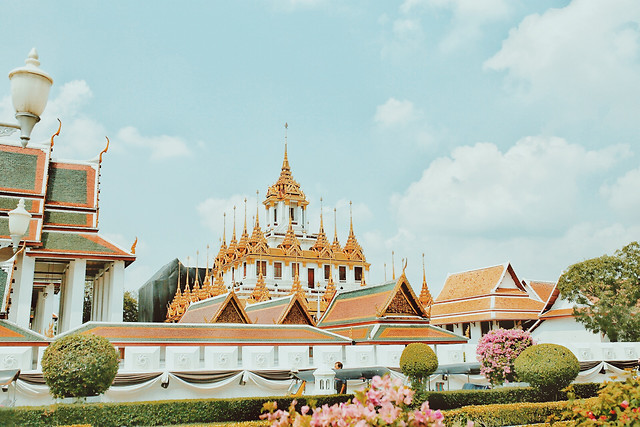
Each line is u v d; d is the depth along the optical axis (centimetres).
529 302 6203
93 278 4762
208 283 6862
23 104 967
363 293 4000
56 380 1834
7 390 2306
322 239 8362
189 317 4325
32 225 3425
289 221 8606
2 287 2661
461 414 1967
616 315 4284
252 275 7562
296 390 2816
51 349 1883
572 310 4956
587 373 3472
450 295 6781
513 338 2673
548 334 5281
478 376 3259
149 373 2531
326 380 2292
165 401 1914
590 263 4559
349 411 701
